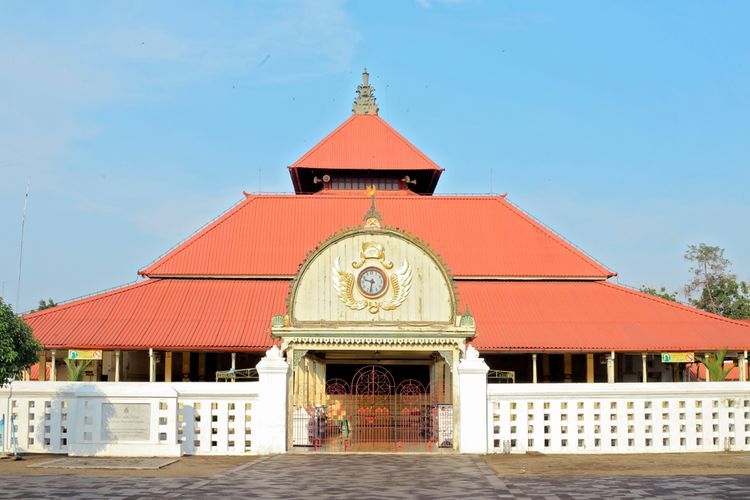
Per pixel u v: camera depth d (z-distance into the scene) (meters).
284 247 65.94
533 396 35.50
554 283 64.12
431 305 38.97
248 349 54.66
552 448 35.31
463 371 35.47
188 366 59.38
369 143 78.25
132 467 30.19
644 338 57.38
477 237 67.31
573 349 55.59
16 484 26.00
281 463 31.81
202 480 26.89
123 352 62.19
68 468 30.20
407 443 40.34
